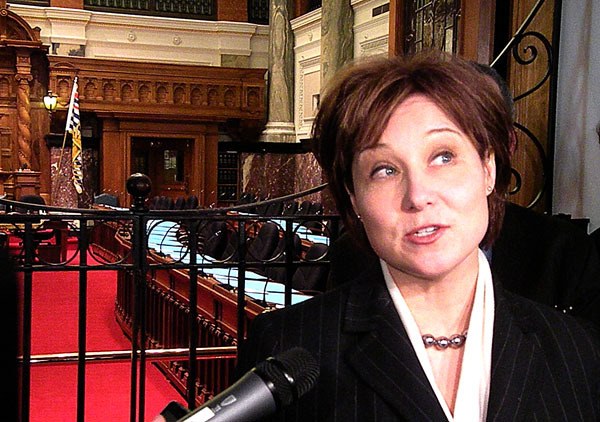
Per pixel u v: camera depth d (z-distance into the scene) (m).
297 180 13.65
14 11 12.83
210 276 4.38
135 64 12.79
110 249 9.84
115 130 12.96
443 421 0.85
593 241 2.02
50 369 4.95
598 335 1.03
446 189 0.84
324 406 0.90
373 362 0.89
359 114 0.87
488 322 0.93
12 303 0.39
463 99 0.86
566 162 2.98
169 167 14.30
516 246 1.88
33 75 12.65
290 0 13.79
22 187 12.33
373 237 0.89
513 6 3.13
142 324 2.64
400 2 4.00
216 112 13.34
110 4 13.53
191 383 2.68
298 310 0.99
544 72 3.05
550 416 0.90
